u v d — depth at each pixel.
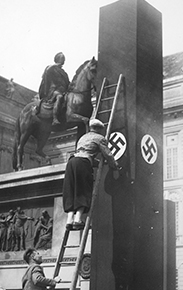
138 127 7.54
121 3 8.13
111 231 7.41
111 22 8.14
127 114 7.59
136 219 7.27
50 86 12.59
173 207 9.66
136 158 7.41
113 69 7.91
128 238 7.23
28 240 10.46
